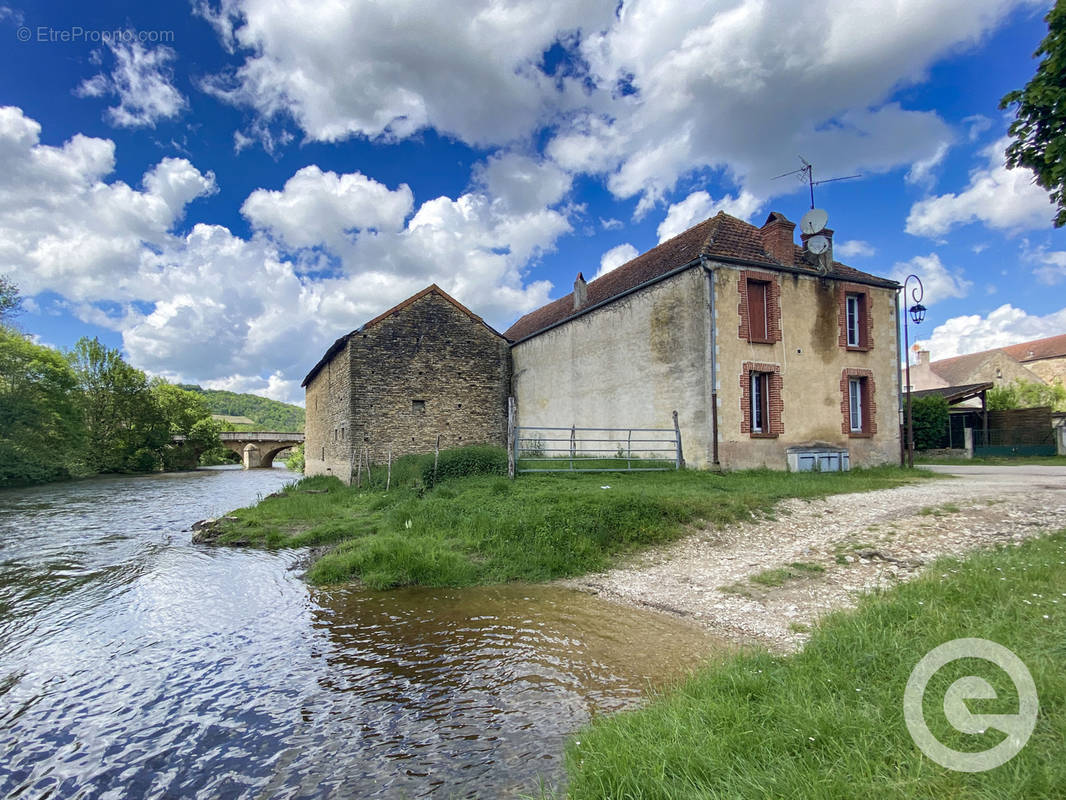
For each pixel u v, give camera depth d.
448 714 4.27
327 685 4.88
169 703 4.65
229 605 7.31
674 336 14.80
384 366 20.98
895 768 2.59
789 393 14.80
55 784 3.59
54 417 34.66
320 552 10.12
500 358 23.48
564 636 5.78
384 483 16.72
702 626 5.81
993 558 5.82
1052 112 6.16
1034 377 39.09
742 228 16.09
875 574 6.61
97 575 9.14
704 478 12.55
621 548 8.77
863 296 16.56
